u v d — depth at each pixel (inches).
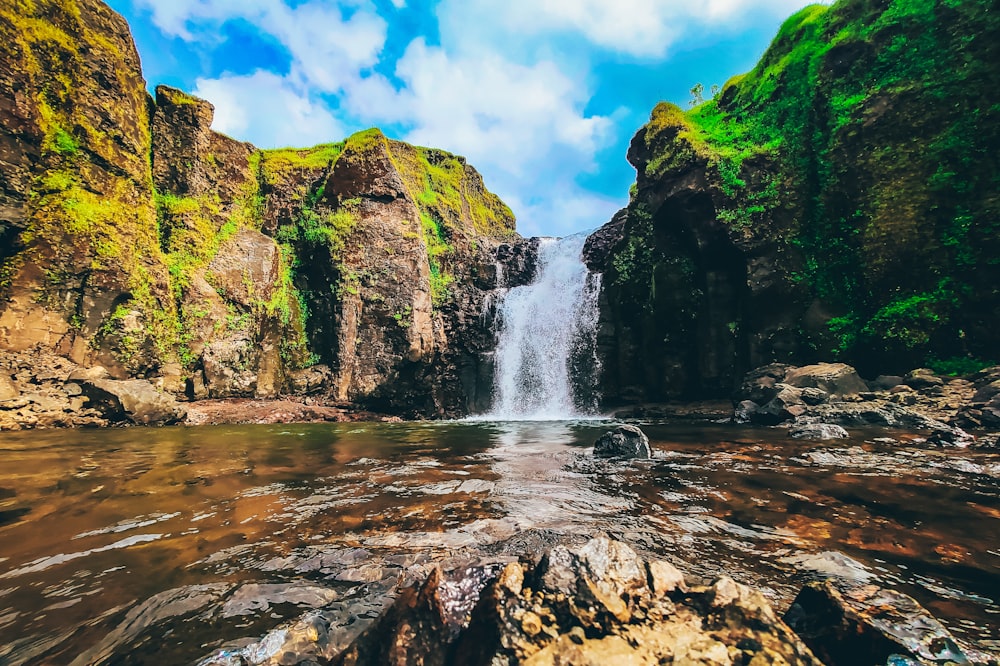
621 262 840.3
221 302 765.9
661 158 765.9
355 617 98.5
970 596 102.6
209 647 88.0
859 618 79.2
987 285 455.8
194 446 356.8
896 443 300.8
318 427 586.9
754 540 139.3
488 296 1045.2
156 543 142.8
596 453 299.7
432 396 935.7
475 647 75.4
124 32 733.3
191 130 832.3
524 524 158.7
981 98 480.7
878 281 533.0
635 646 71.9
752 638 73.2
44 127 592.4
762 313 632.4
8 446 336.5
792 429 375.6
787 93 676.1
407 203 974.4
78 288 595.2
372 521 164.4
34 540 144.6
